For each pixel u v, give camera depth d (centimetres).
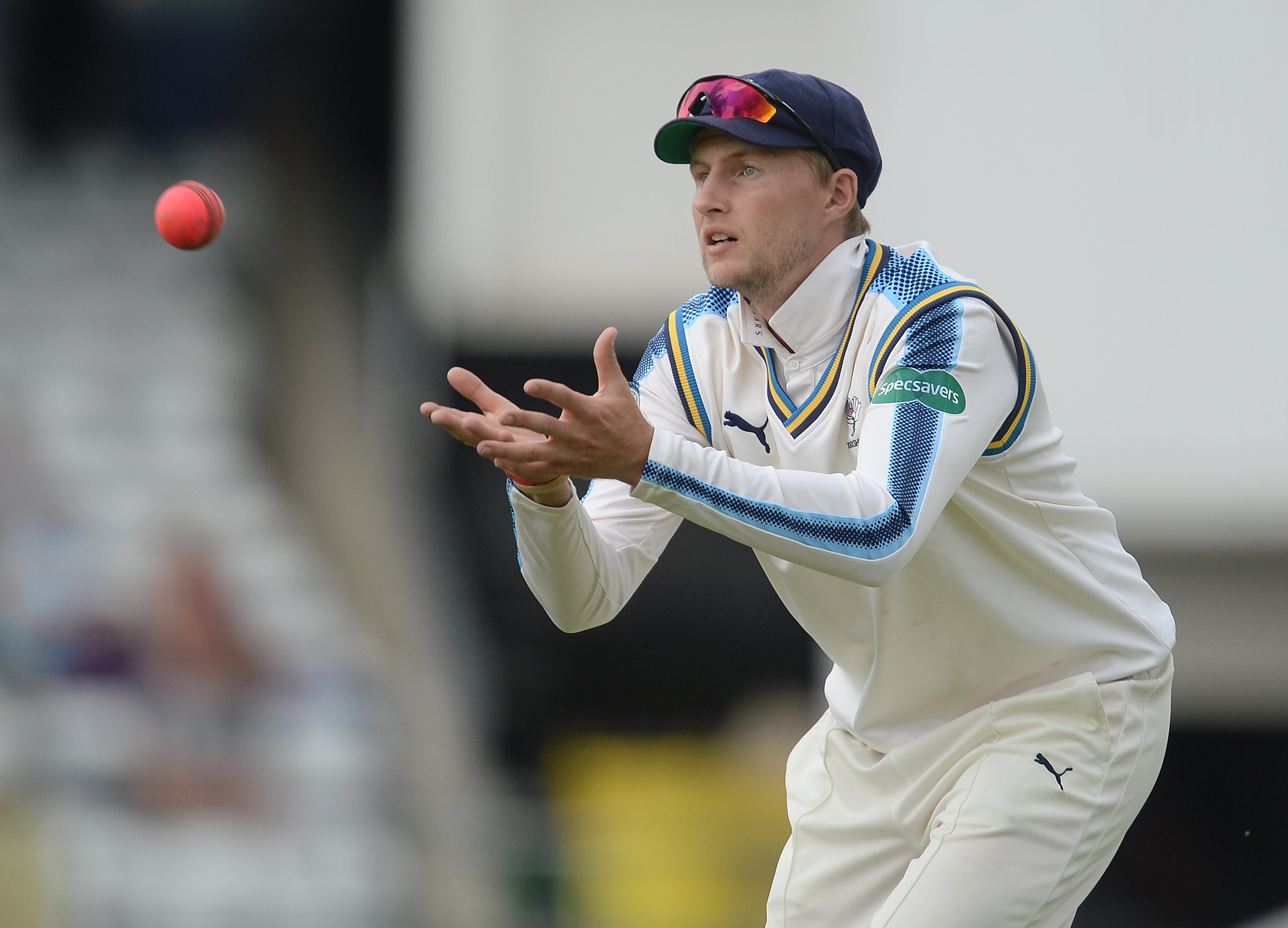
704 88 803
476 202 2439
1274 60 1998
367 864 2023
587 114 2416
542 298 2452
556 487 784
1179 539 2094
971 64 2073
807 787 903
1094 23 2031
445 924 1969
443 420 723
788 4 2325
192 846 1981
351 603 2422
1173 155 2025
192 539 2303
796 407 814
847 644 857
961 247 2081
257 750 2111
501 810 2023
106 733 2005
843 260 803
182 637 2147
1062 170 2048
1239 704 2216
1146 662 828
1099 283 2048
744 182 799
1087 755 808
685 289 2445
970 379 754
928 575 804
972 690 843
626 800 2195
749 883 1934
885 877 869
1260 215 2012
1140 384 2053
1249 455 2041
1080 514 816
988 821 793
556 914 1931
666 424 859
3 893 1791
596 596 848
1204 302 2038
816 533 709
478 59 2417
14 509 2234
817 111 789
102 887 1880
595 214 2434
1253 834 2362
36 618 2091
